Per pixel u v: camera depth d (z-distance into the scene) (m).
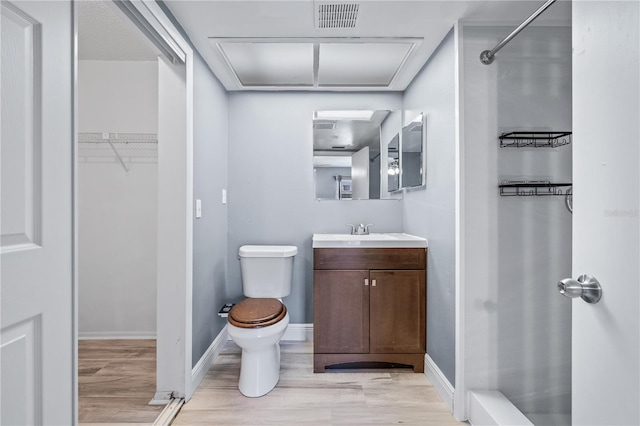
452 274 1.72
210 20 1.66
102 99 2.54
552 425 1.62
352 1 1.50
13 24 0.73
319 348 2.09
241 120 2.66
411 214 2.48
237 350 2.42
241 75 2.40
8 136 0.72
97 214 2.56
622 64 0.70
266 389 1.84
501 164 1.66
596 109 0.77
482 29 1.67
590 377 0.79
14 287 0.73
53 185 0.84
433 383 1.93
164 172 1.72
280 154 2.69
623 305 0.70
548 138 1.61
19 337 0.75
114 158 2.55
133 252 2.57
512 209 1.66
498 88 1.66
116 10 1.27
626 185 0.69
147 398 1.76
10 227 0.72
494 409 1.48
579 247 0.82
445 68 1.81
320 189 2.71
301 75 2.42
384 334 2.10
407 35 1.80
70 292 0.89
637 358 0.67
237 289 2.66
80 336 2.57
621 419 0.70
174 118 1.72
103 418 1.59
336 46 1.98
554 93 1.67
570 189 1.66
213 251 2.27
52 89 0.83
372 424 1.58
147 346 2.45
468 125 1.65
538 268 1.67
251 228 2.67
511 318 1.66
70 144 0.89
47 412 0.81
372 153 2.71
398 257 2.10
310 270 2.69
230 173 2.66
